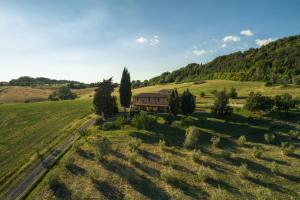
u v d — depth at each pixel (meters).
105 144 43.31
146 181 36.16
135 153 42.84
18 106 95.19
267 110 72.62
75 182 35.69
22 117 76.25
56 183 34.84
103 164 41.03
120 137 53.34
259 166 41.72
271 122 65.88
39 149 48.34
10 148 49.22
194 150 45.00
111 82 70.38
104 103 68.12
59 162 41.91
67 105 97.81
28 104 102.19
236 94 98.00
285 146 49.97
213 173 39.03
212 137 55.53
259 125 64.12
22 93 162.12
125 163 41.44
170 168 39.72
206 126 62.03
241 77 152.62
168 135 55.19
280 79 141.25
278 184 36.25
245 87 123.88
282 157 45.47
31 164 41.22
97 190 33.75
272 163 40.66
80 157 43.78
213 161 43.31
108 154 44.75
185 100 69.38
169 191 33.84
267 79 143.25
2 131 61.31
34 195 32.56
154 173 38.41
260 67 186.00
